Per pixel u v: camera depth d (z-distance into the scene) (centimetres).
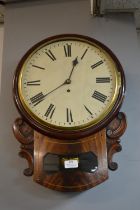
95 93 128
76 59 134
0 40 171
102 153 125
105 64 132
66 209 126
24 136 128
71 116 124
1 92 143
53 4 155
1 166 133
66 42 136
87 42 135
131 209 125
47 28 152
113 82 128
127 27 150
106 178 123
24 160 134
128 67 144
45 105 126
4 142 137
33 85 130
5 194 130
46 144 126
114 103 125
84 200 127
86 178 123
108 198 127
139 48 167
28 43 150
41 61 133
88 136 124
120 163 131
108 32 149
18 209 128
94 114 124
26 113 125
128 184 129
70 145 126
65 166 124
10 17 155
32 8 156
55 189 122
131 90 141
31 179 131
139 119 137
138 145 134
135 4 144
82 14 152
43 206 127
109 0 140
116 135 127
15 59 147
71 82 130
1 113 141
